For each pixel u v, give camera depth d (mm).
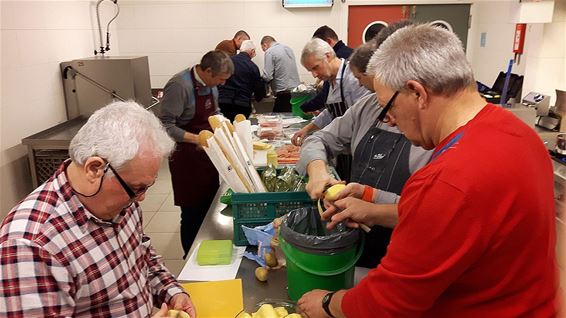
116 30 5418
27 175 3236
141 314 1217
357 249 1303
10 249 962
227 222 1903
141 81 4008
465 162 811
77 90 3803
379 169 1585
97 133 1019
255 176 1743
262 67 5660
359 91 2486
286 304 1227
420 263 830
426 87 897
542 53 3578
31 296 964
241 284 1436
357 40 5586
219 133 1694
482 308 876
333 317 1078
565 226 595
